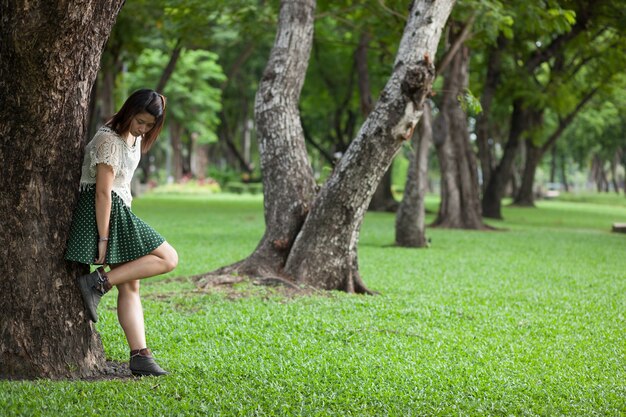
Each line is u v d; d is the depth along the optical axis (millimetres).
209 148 64125
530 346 6336
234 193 48875
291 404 4520
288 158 9320
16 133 4527
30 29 4277
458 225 21578
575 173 94438
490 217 27578
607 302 8789
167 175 57250
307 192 9305
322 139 42469
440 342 6309
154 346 5984
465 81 21109
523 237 18719
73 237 4703
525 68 24875
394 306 7969
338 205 8664
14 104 4477
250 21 14555
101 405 4242
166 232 17594
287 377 5070
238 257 12688
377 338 6402
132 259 4777
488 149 27828
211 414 4215
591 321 7551
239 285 8641
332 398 4660
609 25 19797
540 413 4504
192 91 42062
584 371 5531
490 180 27656
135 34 22391
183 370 5148
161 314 7316
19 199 4578
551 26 12773
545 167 78875
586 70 29656
